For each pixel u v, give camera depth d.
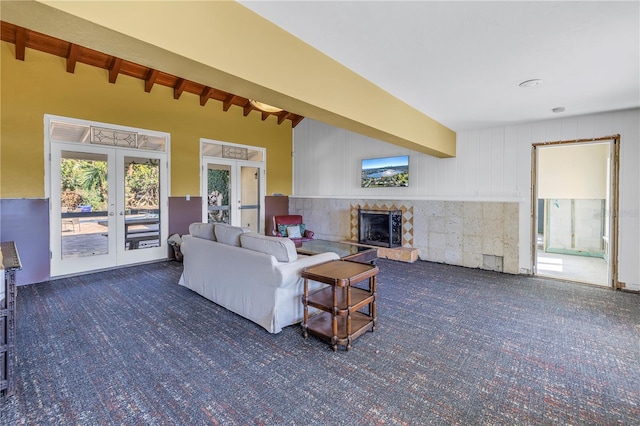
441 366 2.20
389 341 2.56
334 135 6.96
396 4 1.88
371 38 2.30
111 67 4.69
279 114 7.30
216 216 6.33
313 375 2.09
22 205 4.09
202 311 3.18
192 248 3.74
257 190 7.09
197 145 5.97
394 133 3.50
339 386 1.97
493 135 4.91
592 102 3.64
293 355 2.34
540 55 2.50
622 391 1.92
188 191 5.85
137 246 5.22
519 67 2.72
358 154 6.58
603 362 2.25
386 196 6.10
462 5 1.87
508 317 3.06
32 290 3.85
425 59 2.62
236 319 2.99
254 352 2.38
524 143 4.66
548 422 1.66
